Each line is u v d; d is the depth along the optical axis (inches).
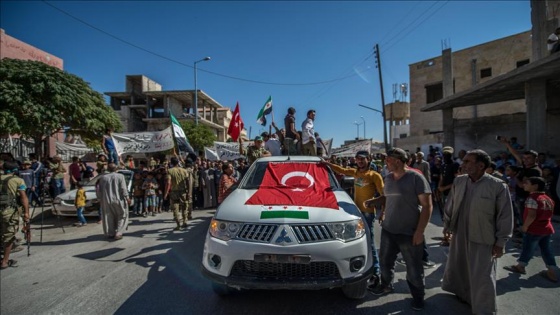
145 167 416.2
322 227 117.1
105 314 124.3
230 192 174.4
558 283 151.4
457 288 132.1
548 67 319.0
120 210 245.9
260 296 136.4
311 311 124.5
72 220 326.0
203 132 1185.4
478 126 657.0
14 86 419.5
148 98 1471.5
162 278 161.3
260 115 360.8
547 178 290.8
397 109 1381.6
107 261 190.5
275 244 112.6
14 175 193.0
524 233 162.9
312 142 268.8
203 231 271.0
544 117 366.9
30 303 134.8
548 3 482.6
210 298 136.4
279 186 160.9
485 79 908.6
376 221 299.1
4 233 180.9
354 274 114.9
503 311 125.0
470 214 121.3
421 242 124.0
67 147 727.7
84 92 501.0
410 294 140.3
